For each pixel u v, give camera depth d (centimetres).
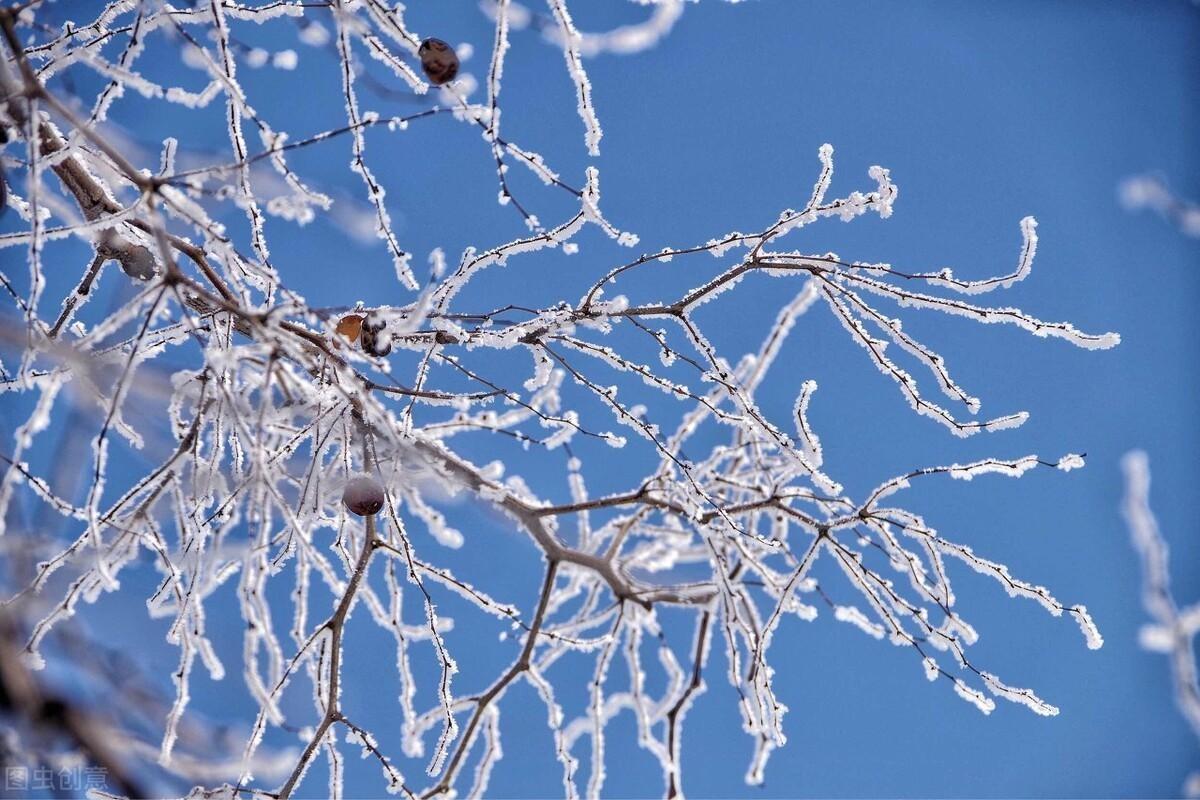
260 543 336
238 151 320
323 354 316
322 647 343
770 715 364
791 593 362
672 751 397
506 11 297
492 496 372
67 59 301
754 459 420
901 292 344
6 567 289
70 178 313
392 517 344
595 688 392
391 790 329
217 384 301
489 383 340
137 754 251
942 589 356
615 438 348
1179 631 231
